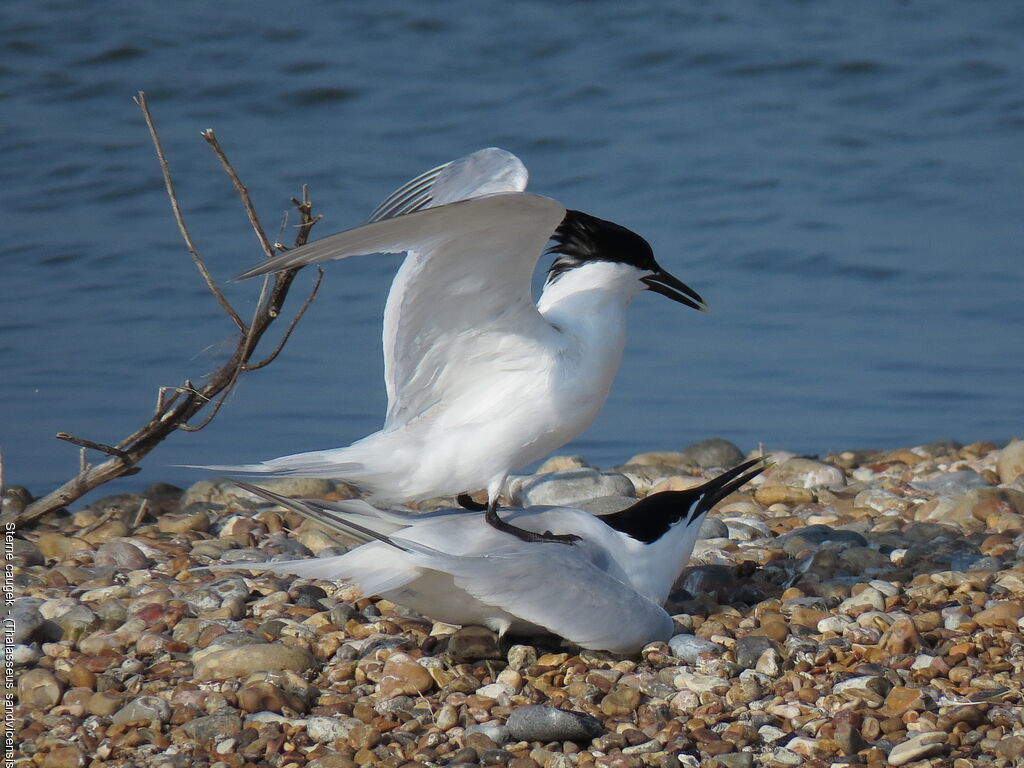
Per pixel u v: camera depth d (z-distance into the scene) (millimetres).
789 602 9430
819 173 23844
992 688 8047
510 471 9102
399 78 27422
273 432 14539
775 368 16844
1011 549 10500
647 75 28125
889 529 11219
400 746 7539
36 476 13344
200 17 28594
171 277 18438
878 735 7602
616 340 9312
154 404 14922
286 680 8109
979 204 22438
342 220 20172
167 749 7504
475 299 8547
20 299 17828
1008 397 15867
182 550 10656
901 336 17719
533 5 30156
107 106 25422
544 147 24984
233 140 24125
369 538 8508
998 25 30219
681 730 7633
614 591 8375
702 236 21203
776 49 29062
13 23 27641
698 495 9328
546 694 8109
